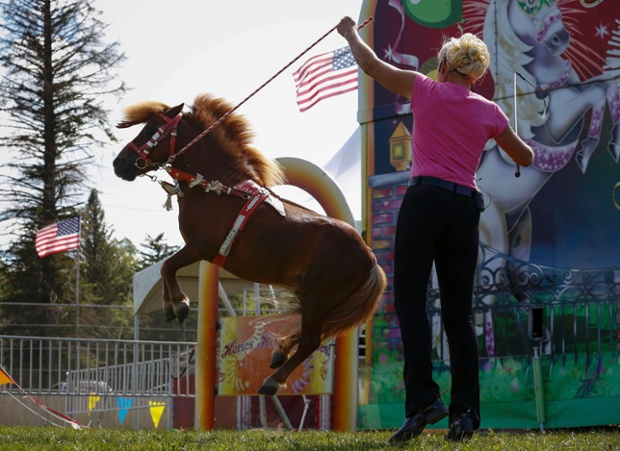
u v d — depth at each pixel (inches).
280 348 255.9
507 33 381.4
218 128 260.4
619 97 351.9
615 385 340.5
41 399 641.6
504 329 368.8
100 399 561.9
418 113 194.9
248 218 246.8
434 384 193.2
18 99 1318.9
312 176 420.2
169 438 253.8
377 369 395.2
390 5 412.8
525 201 369.1
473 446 187.2
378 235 404.8
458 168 191.9
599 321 346.9
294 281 252.4
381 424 389.1
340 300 251.8
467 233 192.7
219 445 211.5
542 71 371.2
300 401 538.3
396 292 194.9
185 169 255.6
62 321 904.9
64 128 1320.1
